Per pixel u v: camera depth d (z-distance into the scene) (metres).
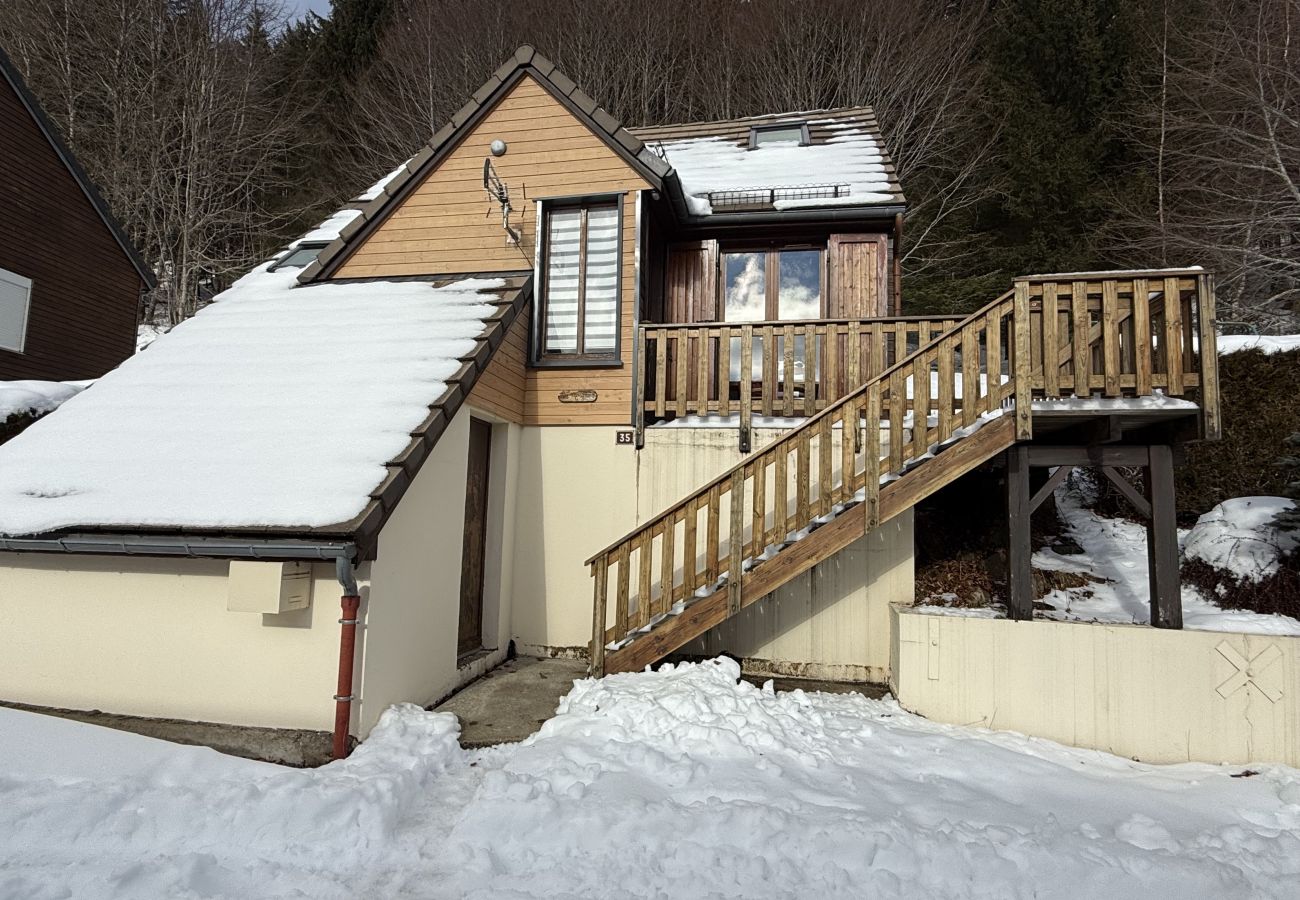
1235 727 4.50
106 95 22.77
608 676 5.16
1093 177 17.58
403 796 3.50
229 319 7.00
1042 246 16.58
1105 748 4.66
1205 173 15.36
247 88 24.34
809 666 6.17
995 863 2.92
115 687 4.46
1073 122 18.52
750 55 22.52
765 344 6.48
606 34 22.91
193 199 23.00
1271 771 4.29
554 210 7.36
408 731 4.26
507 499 6.59
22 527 4.32
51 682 4.54
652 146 10.25
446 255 7.54
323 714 4.21
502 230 7.38
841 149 9.23
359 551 4.05
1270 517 6.62
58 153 14.45
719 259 8.27
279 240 23.91
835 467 6.26
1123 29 18.80
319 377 5.63
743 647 6.28
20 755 3.72
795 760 3.94
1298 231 13.39
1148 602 6.38
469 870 2.93
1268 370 8.08
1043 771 4.08
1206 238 14.18
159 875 2.81
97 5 22.39
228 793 3.35
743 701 4.52
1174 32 17.41
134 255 16.50
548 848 3.05
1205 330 4.67
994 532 7.56
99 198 15.35
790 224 7.88
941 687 4.99
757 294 8.30
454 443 5.51
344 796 3.32
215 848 3.06
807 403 6.30
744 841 3.04
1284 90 13.69
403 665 4.68
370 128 24.38
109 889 2.72
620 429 6.71
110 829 3.11
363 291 7.30
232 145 24.00
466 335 6.02
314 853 3.05
